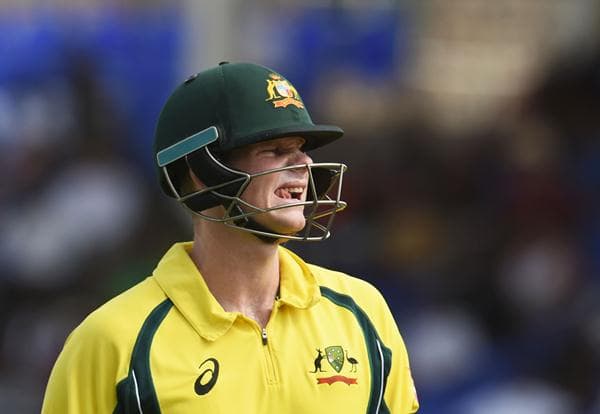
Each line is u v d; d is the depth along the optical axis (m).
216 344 9.59
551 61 27.89
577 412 22.69
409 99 28.11
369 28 28.14
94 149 26.81
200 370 9.46
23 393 25.28
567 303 24.75
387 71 28.09
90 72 27.50
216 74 9.85
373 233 26.25
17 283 25.84
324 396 9.65
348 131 27.31
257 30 27.86
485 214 26.39
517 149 26.81
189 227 25.34
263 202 9.60
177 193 10.03
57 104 27.28
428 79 28.86
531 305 25.00
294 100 9.85
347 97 27.80
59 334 25.33
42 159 26.78
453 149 27.22
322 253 25.84
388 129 27.44
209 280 9.93
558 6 29.19
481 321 25.30
